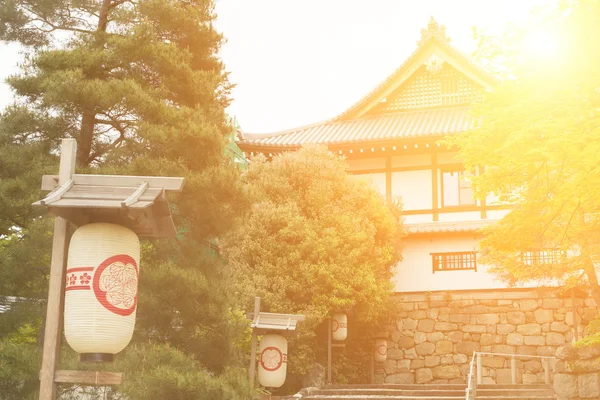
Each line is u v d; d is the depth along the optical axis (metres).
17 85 12.73
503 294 25.16
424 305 25.73
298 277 20.97
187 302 12.16
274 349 16.62
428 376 24.98
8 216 12.30
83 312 5.96
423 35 31.42
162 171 12.30
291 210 21.81
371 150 28.25
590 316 23.88
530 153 9.59
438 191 27.81
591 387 15.31
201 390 10.59
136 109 12.42
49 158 12.52
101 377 6.19
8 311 11.88
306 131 30.94
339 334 21.36
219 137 13.18
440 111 30.98
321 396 18.44
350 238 21.78
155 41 13.30
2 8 13.29
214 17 14.95
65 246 6.34
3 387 10.79
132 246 6.29
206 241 13.73
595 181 9.81
